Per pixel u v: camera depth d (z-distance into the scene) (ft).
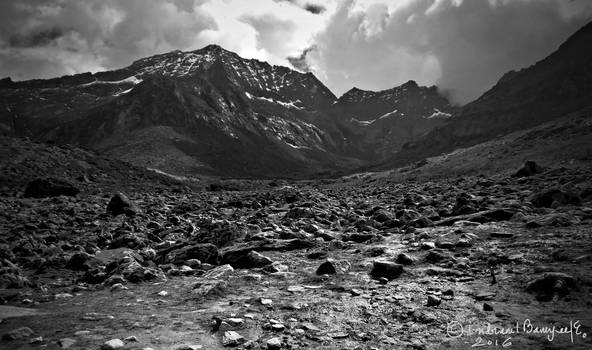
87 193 155.22
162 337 24.27
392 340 23.54
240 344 23.44
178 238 66.85
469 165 331.16
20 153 185.26
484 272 35.86
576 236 43.21
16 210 101.19
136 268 41.45
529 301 28.12
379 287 34.30
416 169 428.56
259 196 158.71
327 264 40.22
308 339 24.07
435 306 28.60
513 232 49.11
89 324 26.61
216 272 42.06
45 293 36.19
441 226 60.90
